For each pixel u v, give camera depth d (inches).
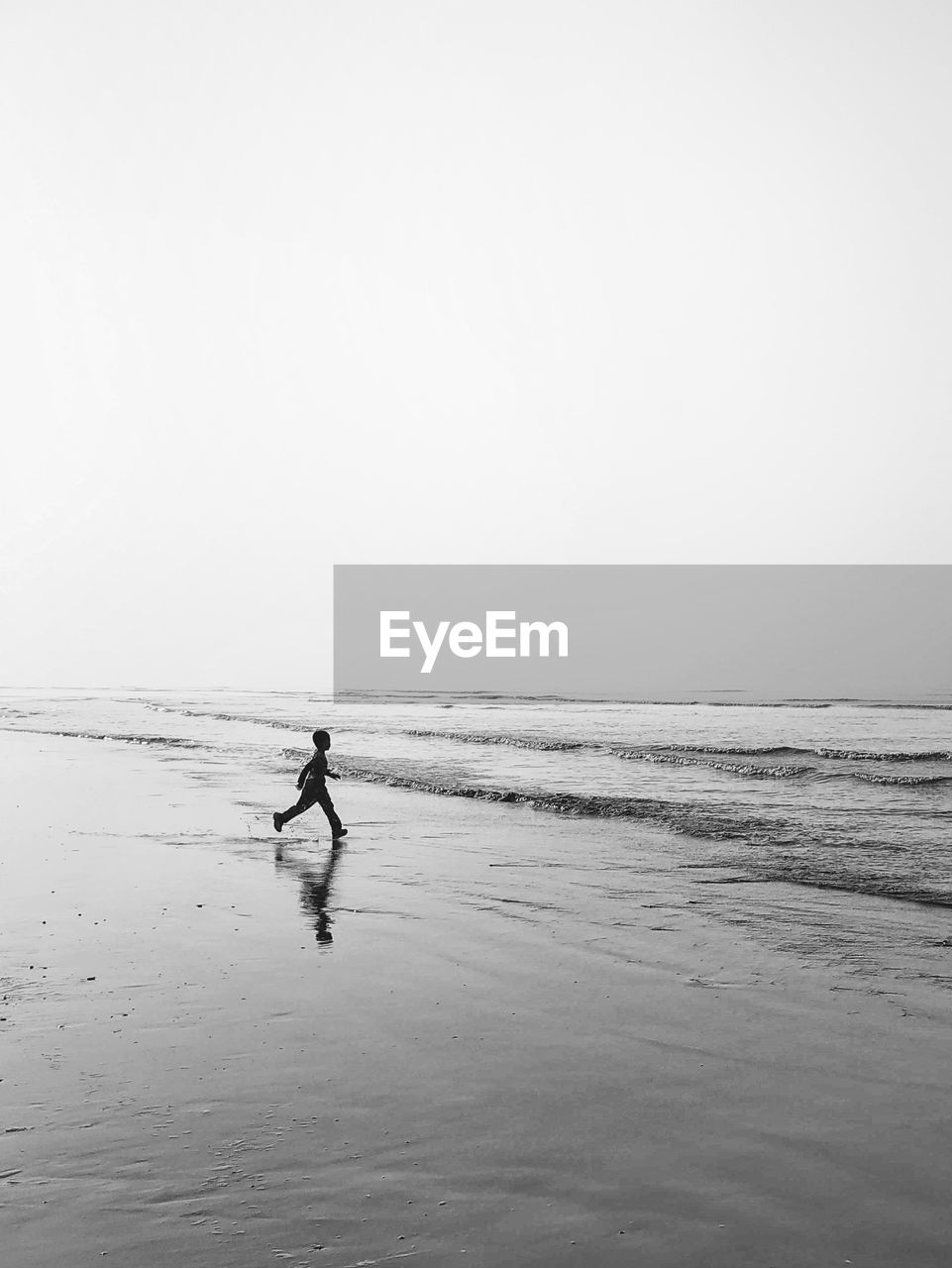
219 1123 194.1
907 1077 218.8
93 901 392.8
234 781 808.9
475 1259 148.5
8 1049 233.9
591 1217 160.4
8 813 637.3
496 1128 192.5
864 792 709.3
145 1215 160.6
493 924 356.8
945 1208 162.7
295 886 423.2
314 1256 149.0
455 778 801.6
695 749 1018.7
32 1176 173.5
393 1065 224.5
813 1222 158.6
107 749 1121.4
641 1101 205.9
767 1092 210.7
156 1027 249.0
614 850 498.9
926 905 380.5
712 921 359.3
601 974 296.8
